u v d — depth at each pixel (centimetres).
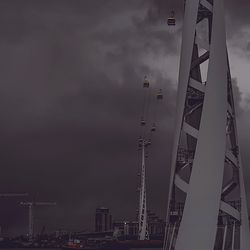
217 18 7269
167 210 7588
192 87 7275
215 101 7125
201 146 7075
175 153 7419
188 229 7031
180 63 7488
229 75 7481
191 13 7356
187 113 7362
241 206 7269
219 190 7050
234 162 7344
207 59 7369
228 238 7225
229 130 7469
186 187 7212
